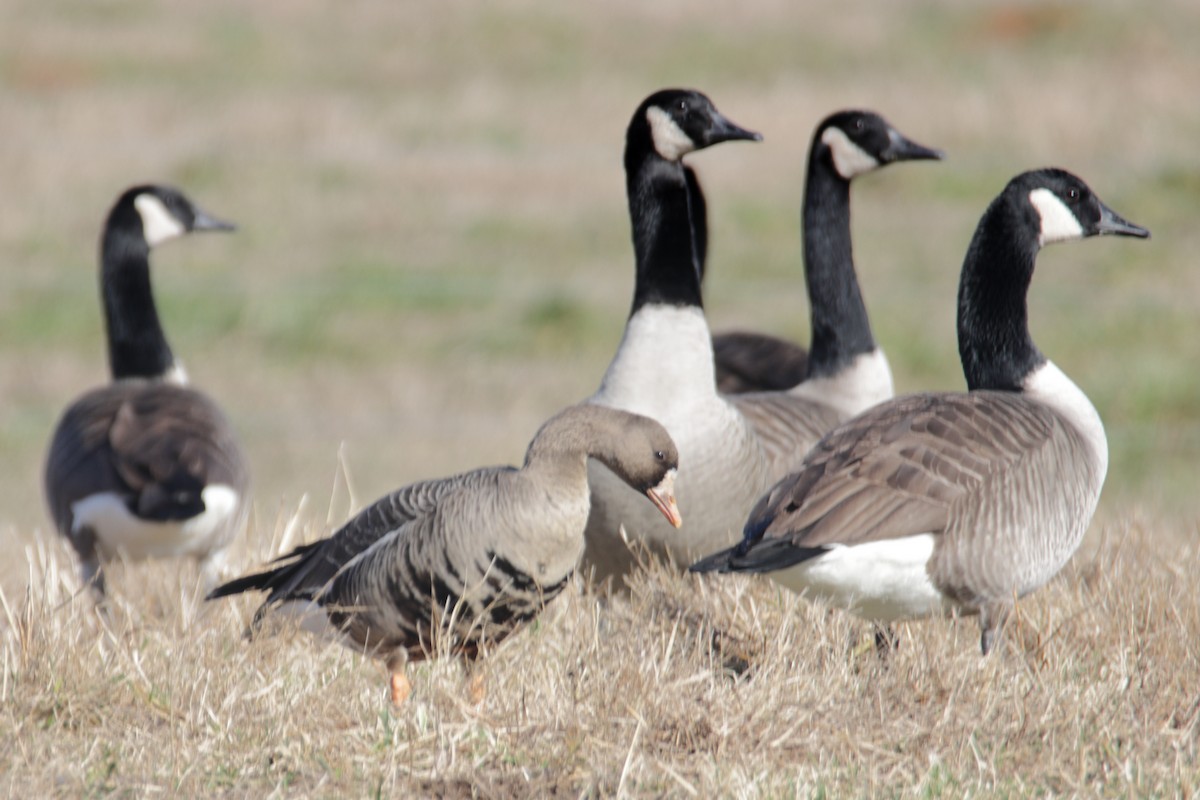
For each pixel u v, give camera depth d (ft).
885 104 119.55
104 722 26.21
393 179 110.63
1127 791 24.04
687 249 34.73
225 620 32.45
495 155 116.37
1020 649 30.35
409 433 69.56
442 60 148.15
